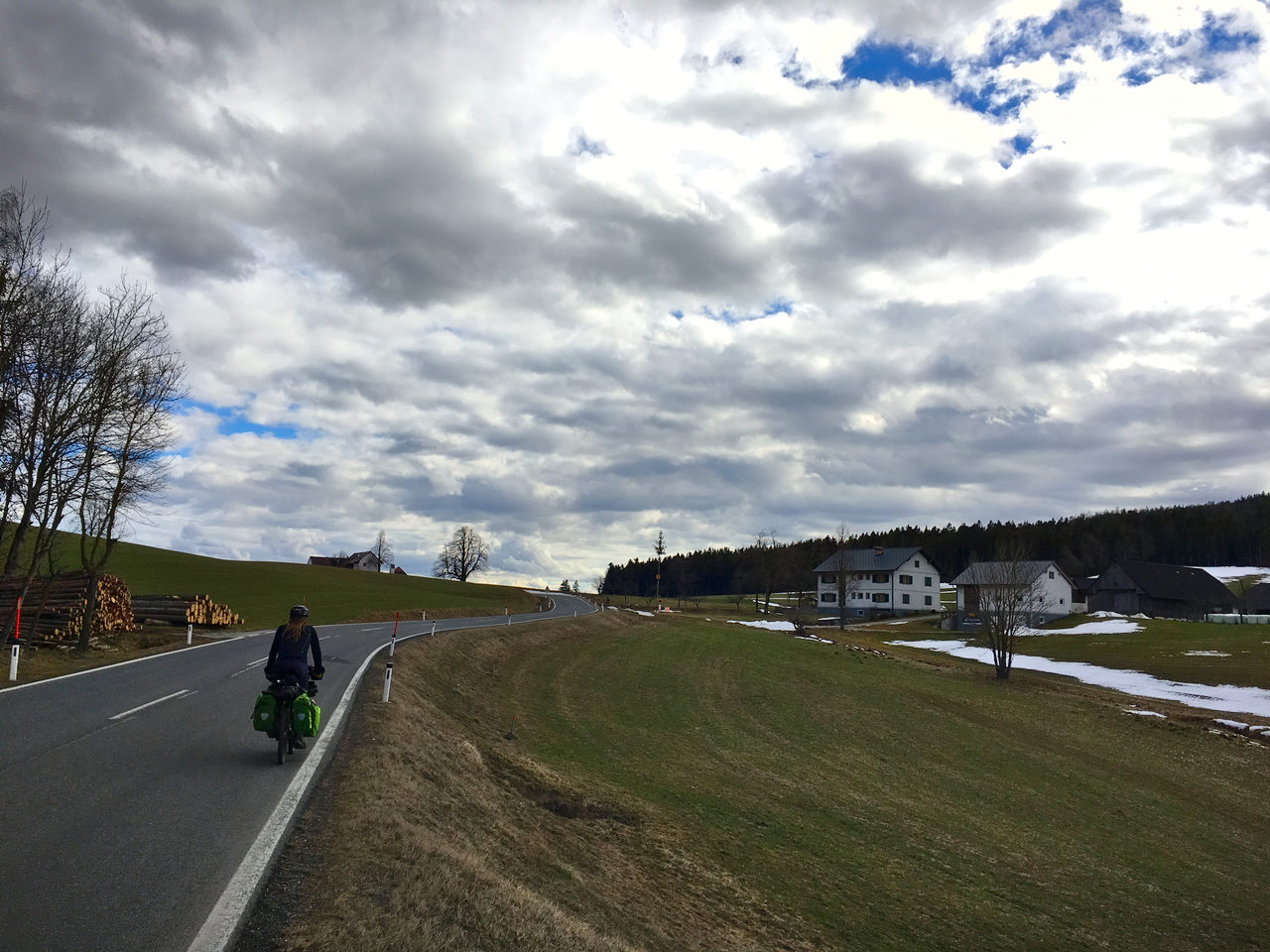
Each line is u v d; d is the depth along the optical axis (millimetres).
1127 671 50125
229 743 12008
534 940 7078
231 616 34562
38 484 22781
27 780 9375
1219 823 22969
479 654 34594
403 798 10172
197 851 7418
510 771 16844
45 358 22891
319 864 7461
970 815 21328
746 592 151125
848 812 20094
